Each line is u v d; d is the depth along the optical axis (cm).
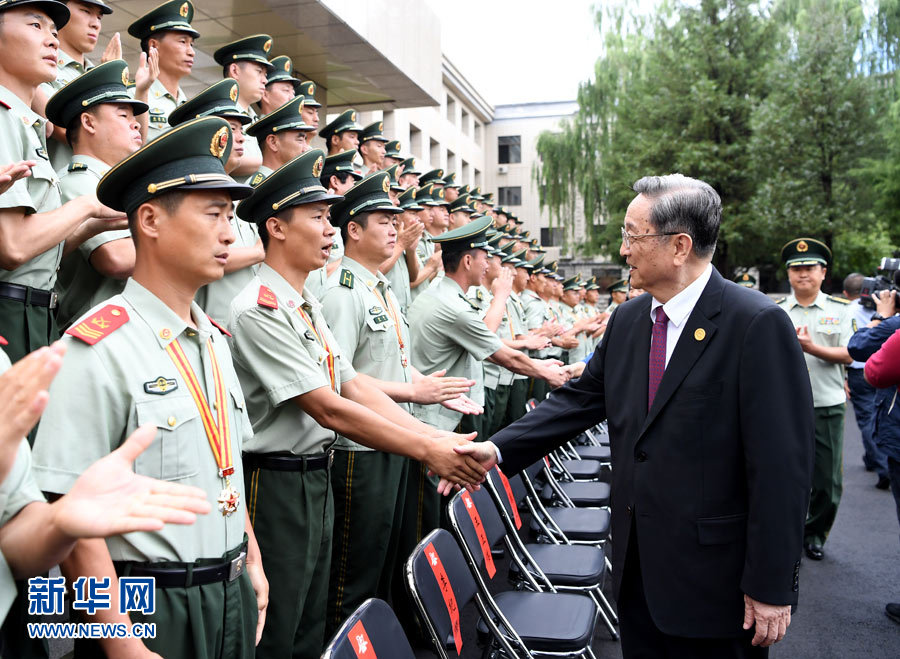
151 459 170
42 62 254
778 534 201
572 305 1062
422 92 1064
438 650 224
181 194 176
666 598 213
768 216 1798
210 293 326
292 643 246
